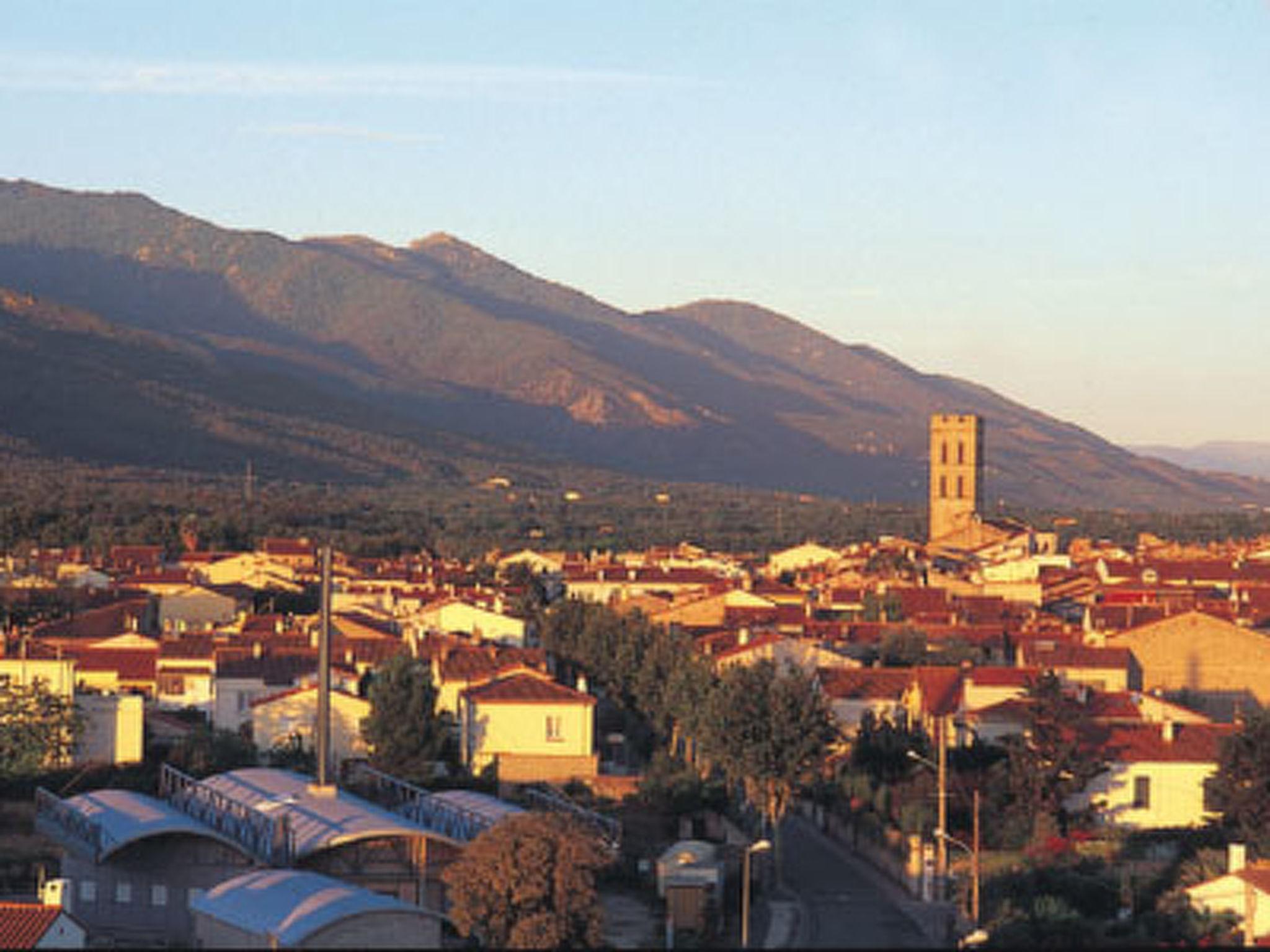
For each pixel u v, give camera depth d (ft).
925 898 351.46
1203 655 592.19
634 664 599.57
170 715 539.29
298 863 339.77
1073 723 424.05
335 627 636.89
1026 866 373.81
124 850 346.95
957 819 415.23
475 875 314.55
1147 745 436.35
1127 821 428.97
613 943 322.55
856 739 483.10
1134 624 639.76
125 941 335.88
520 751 486.79
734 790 442.09
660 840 416.26
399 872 345.72
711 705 430.61
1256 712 497.87
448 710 517.55
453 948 315.58
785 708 408.46
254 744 486.79
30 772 465.47
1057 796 417.28
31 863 394.32
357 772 473.67
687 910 338.34
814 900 352.08
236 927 291.17
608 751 522.47
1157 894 346.13
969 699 505.66
